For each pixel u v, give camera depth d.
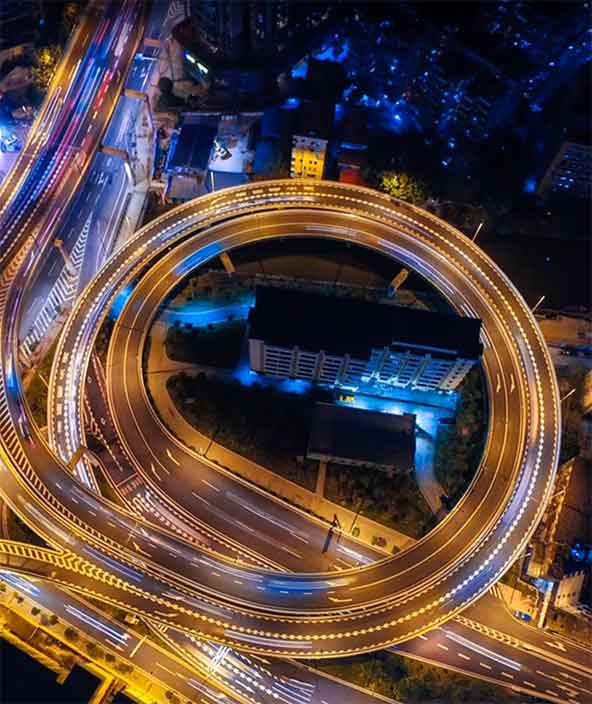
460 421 177.75
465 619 153.12
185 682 145.00
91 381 180.75
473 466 171.62
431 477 172.75
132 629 150.62
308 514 165.75
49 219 197.88
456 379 172.50
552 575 154.12
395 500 167.88
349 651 142.00
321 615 147.12
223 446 175.12
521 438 170.88
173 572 150.38
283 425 177.50
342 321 167.00
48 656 147.88
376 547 162.38
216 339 191.50
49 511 154.50
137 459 170.50
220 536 162.38
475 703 143.38
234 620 144.88
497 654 149.38
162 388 183.50
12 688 143.12
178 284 198.50
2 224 195.38
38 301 196.38
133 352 185.25
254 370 184.25
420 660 148.12
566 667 148.25
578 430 177.50
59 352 177.62
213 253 197.38
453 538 158.12
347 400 183.00
